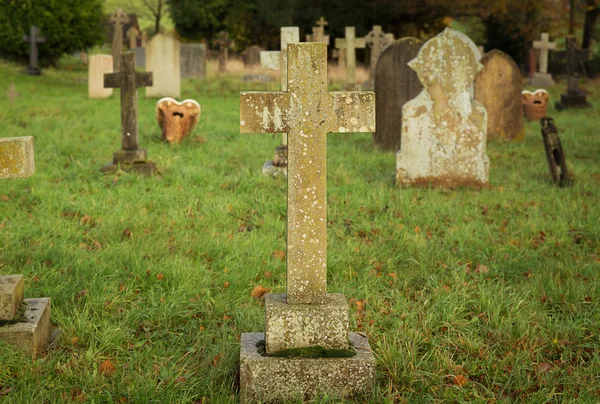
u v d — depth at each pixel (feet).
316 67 13.26
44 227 23.80
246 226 25.61
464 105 32.01
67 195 28.76
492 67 46.44
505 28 121.70
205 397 13.25
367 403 13.08
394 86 42.01
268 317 13.44
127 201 28.30
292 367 13.23
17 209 26.48
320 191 13.46
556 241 23.88
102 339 15.07
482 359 15.03
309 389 13.29
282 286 19.17
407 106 32.01
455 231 24.54
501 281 19.84
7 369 13.62
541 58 94.68
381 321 16.58
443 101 31.99
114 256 20.81
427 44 31.60
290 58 13.26
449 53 31.63
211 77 100.58
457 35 31.81
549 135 32.76
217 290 18.75
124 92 33.58
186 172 33.78
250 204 28.60
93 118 54.49
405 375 13.99
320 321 13.51
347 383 13.30
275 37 152.46
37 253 20.80
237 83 90.53
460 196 30.66
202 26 154.61
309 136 13.37
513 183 33.30
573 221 26.14
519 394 13.60
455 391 13.67
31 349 14.48
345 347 13.62
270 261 21.20
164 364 14.43
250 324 16.44
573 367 14.64
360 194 30.27
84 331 15.58
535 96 57.82
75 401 12.76
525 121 58.13
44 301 16.05
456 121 32.12
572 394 13.58
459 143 32.22
